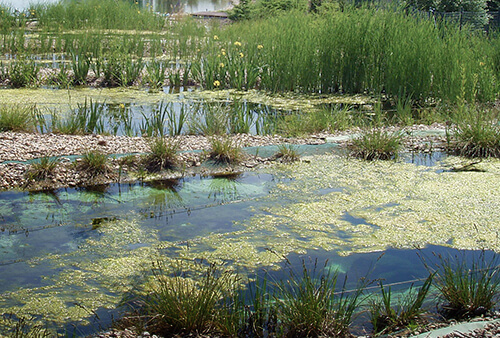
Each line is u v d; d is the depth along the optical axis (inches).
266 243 187.2
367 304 144.3
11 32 706.8
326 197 233.9
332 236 194.1
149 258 174.7
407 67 431.5
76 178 246.7
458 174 263.9
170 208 220.2
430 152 301.0
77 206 220.2
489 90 393.4
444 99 402.0
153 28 842.2
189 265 169.6
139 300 148.4
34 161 256.5
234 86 498.9
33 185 238.4
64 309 144.2
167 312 131.6
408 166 277.4
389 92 448.1
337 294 150.5
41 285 156.9
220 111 353.7
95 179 247.9
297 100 450.0
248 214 214.4
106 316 141.0
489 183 249.9
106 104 411.5
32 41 672.4
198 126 335.3
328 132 341.1
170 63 600.7
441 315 140.9
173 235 193.5
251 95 467.5
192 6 1411.2
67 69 522.9
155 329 130.9
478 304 140.6
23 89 458.0
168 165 265.7
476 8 747.4
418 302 138.6
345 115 371.9
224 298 136.6
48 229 197.0
